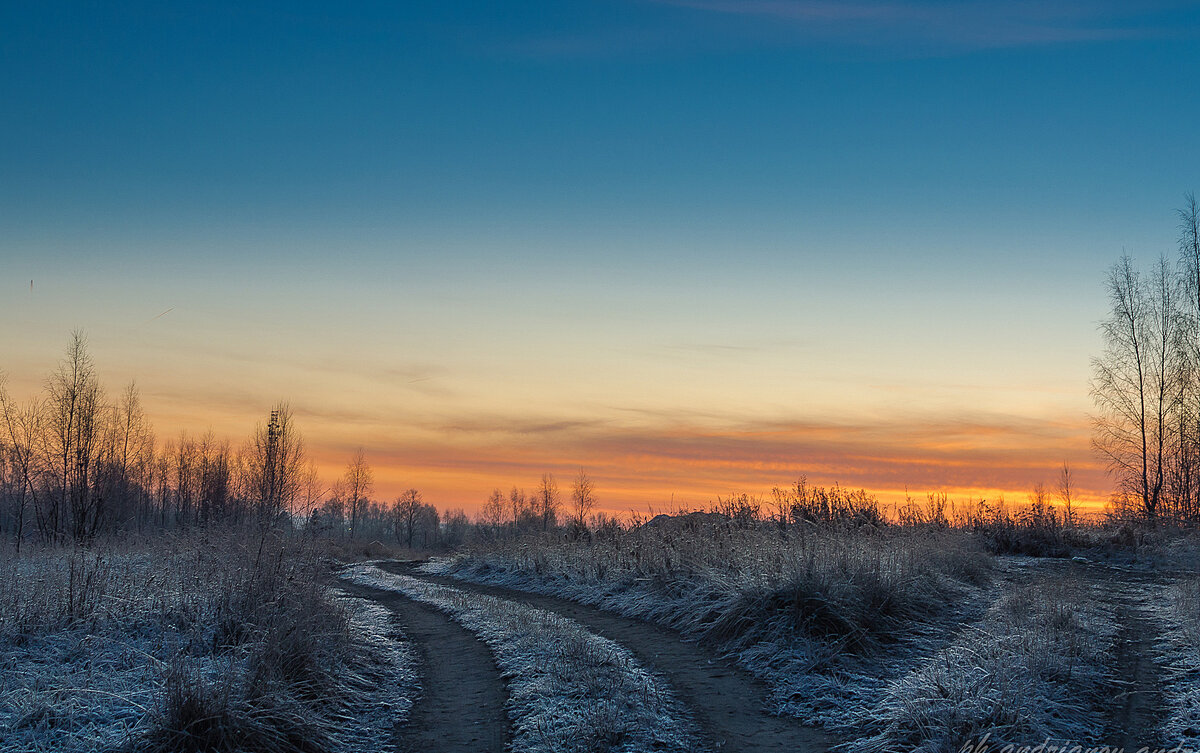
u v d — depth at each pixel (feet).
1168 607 46.26
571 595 59.26
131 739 25.14
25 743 24.98
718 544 55.21
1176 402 102.01
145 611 39.06
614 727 27.27
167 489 169.07
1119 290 106.73
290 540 44.24
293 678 31.17
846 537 50.85
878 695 31.01
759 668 35.37
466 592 66.33
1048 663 31.45
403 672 37.60
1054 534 84.43
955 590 50.88
